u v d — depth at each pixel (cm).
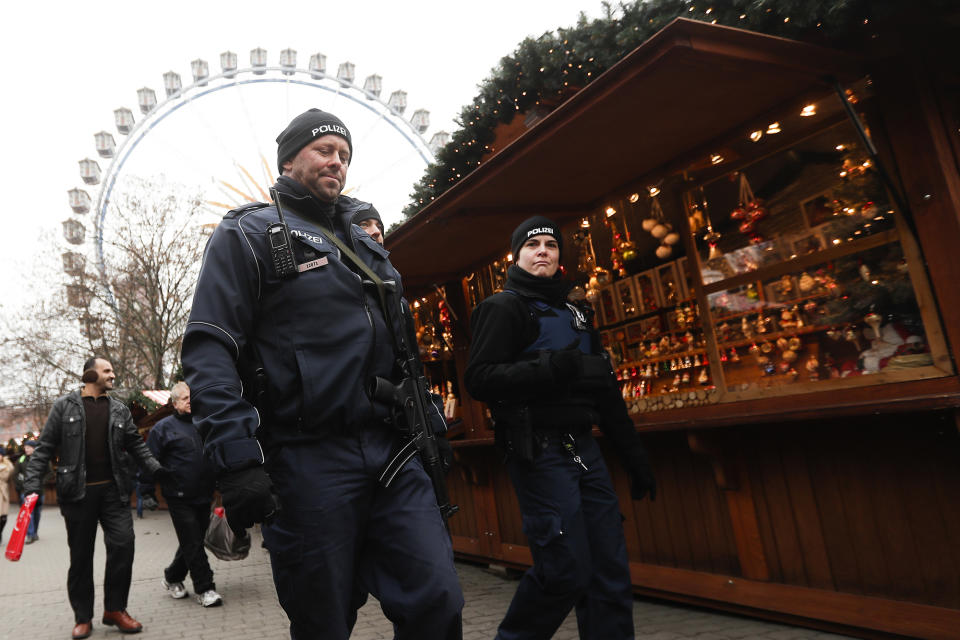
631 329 491
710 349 416
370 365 181
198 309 170
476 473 532
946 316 290
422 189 564
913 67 292
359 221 375
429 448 186
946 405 242
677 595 384
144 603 551
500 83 451
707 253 416
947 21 284
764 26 305
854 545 303
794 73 298
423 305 698
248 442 157
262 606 509
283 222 181
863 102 315
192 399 163
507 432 266
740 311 396
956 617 265
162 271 2459
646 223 472
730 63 284
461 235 522
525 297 277
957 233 284
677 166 402
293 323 175
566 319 280
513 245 292
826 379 346
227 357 167
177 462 529
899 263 311
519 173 398
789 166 363
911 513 283
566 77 416
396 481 178
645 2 367
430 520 176
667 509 393
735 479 349
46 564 921
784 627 326
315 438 171
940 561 274
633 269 490
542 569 250
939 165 288
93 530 457
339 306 179
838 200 338
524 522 262
